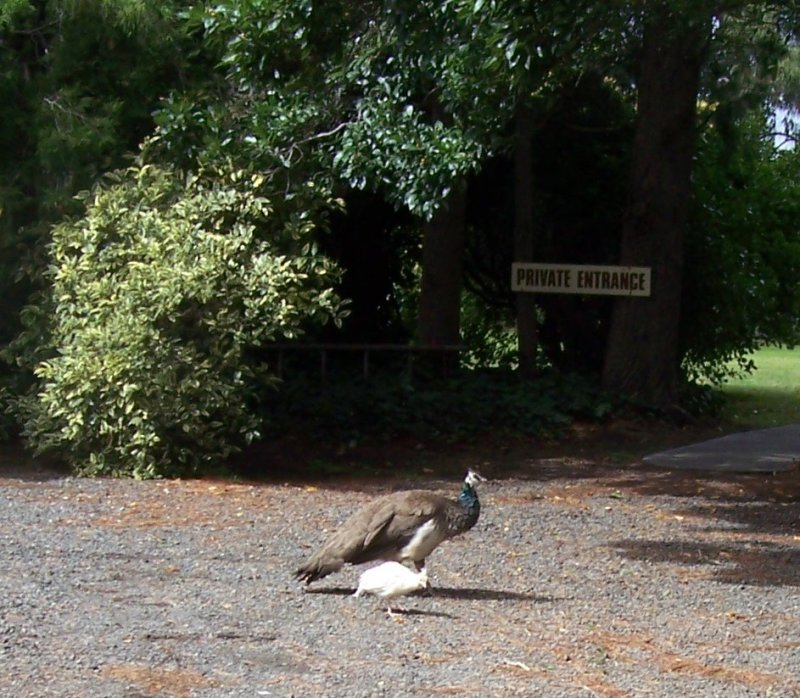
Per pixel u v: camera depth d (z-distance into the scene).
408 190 13.88
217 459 14.20
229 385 13.92
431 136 13.70
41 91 15.41
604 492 13.96
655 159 18.69
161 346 13.70
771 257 22.05
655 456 16.20
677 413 18.86
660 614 8.79
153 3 15.41
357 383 18.19
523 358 19.42
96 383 13.71
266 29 13.11
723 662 7.61
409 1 12.49
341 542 8.58
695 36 16.19
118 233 14.38
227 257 13.92
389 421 17.20
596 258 20.78
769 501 13.56
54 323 14.59
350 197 19.72
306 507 12.45
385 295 21.73
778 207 22.22
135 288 13.77
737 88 19.20
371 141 13.90
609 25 13.19
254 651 7.37
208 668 7.00
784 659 7.72
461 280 20.03
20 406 14.50
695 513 12.85
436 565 10.08
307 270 14.43
